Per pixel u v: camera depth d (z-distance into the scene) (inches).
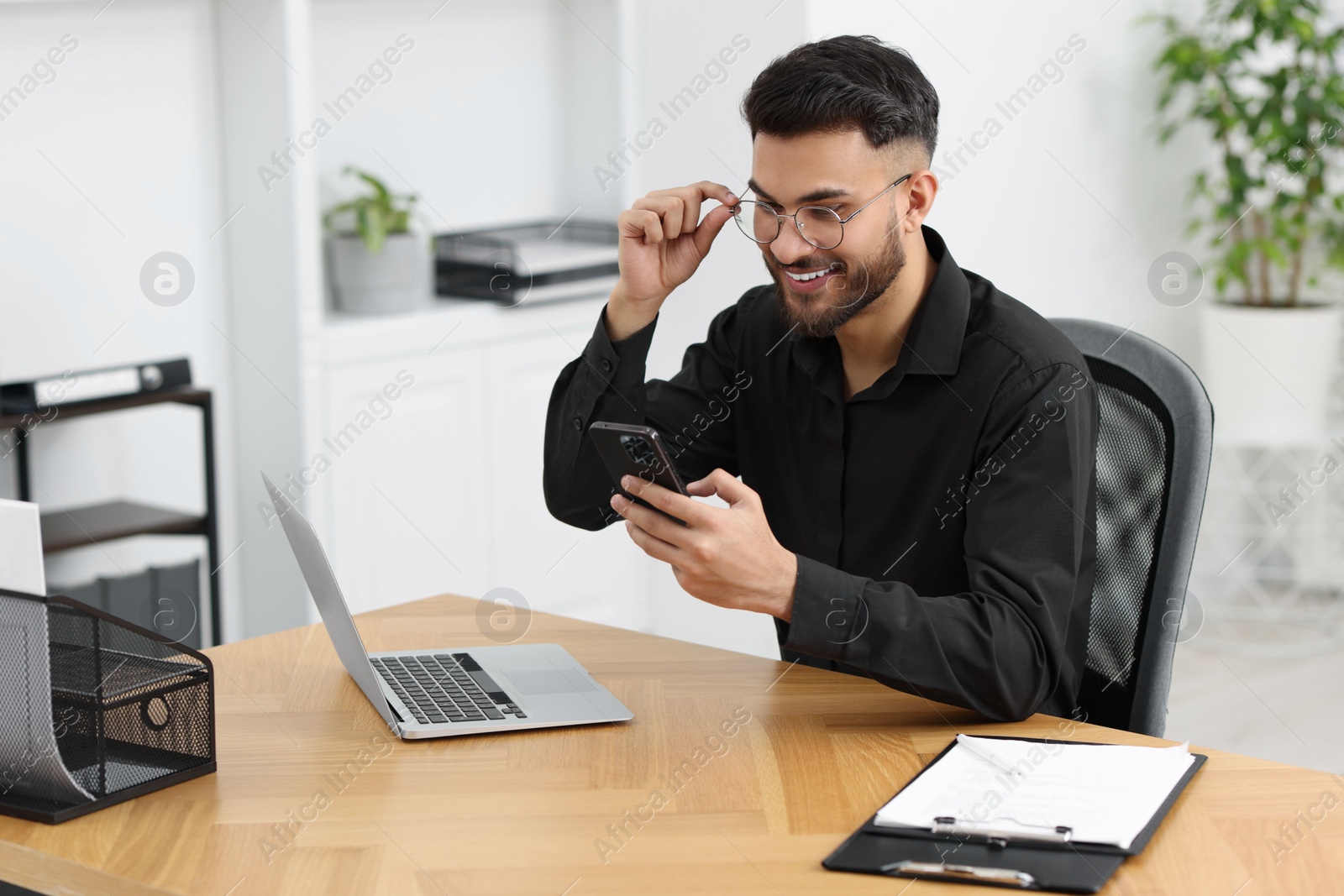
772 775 47.3
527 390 129.4
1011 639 52.2
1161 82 152.7
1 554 44.1
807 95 55.1
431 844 42.4
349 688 56.6
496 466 128.0
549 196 141.3
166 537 115.3
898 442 63.1
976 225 129.9
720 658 60.0
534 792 46.2
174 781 46.9
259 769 48.3
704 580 49.9
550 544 133.2
